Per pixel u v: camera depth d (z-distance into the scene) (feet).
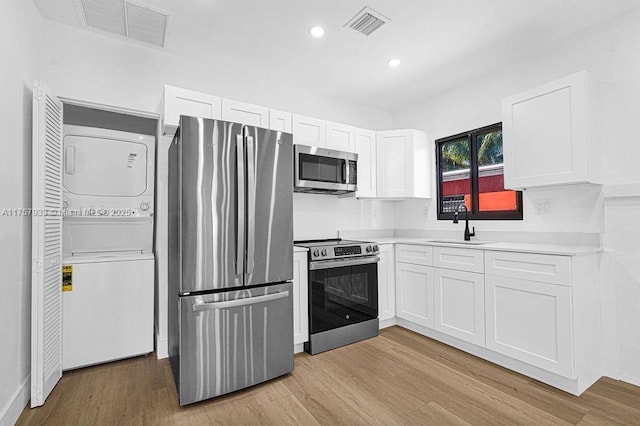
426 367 7.62
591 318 6.82
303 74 10.16
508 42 8.27
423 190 11.50
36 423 5.52
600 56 7.42
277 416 5.75
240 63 9.43
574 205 7.79
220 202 6.52
